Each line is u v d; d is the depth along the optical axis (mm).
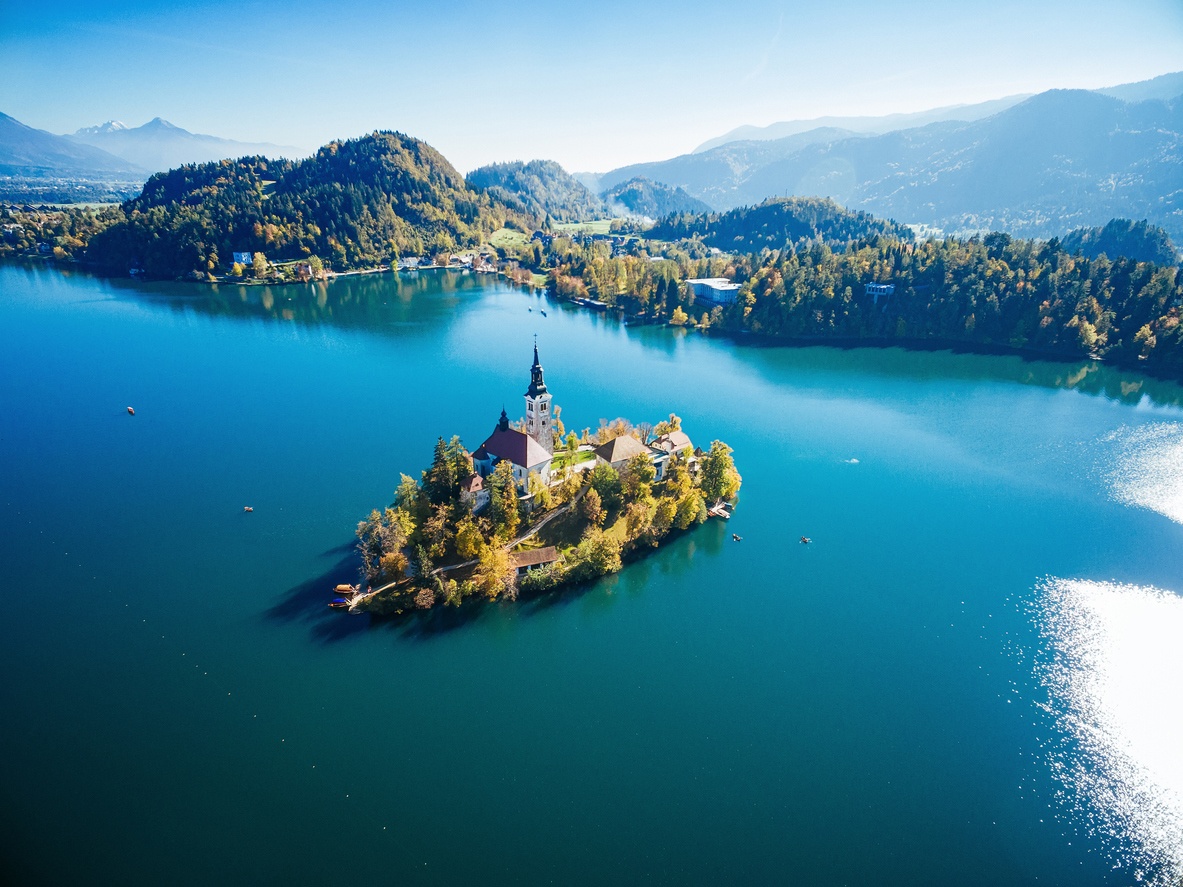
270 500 143000
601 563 117500
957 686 97500
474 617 107938
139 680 94375
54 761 82000
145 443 173000
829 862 71812
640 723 89625
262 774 80625
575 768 82438
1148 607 115562
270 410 199125
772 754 85312
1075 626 110812
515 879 69062
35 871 69375
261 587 114000
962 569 126125
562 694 94250
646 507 127438
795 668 100375
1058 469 169625
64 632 103312
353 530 131000
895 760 84875
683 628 108562
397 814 75938
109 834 73438
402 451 169250
